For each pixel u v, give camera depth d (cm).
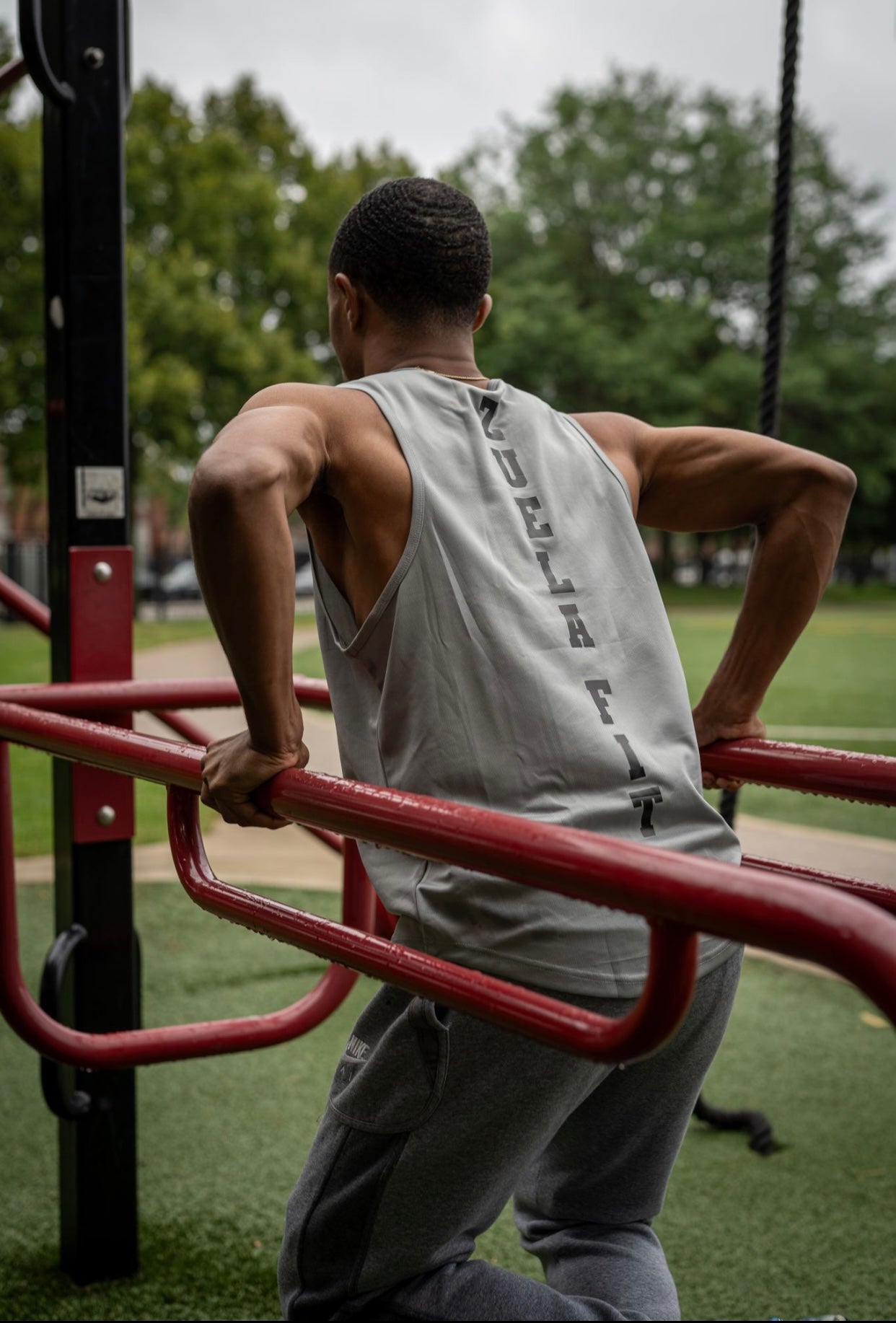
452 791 94
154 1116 246
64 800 181
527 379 2877
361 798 87
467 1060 96
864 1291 188
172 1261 193
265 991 312
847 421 3016
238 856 443
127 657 179
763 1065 277
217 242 1883
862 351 3055
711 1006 105
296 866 427
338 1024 301
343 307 113
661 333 2903
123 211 175
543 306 2858
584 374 2856
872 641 1661
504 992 83
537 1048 96
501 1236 208
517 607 95
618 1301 106
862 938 57
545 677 94
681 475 116
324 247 2103
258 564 86
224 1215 207
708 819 99
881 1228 206
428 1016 95
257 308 1955
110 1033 164
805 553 115
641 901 67
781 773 117
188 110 1972
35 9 163
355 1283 102
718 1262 196
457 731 94
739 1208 213
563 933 92
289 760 96
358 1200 101
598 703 97
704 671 1134
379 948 94
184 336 1794
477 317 114
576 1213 115
